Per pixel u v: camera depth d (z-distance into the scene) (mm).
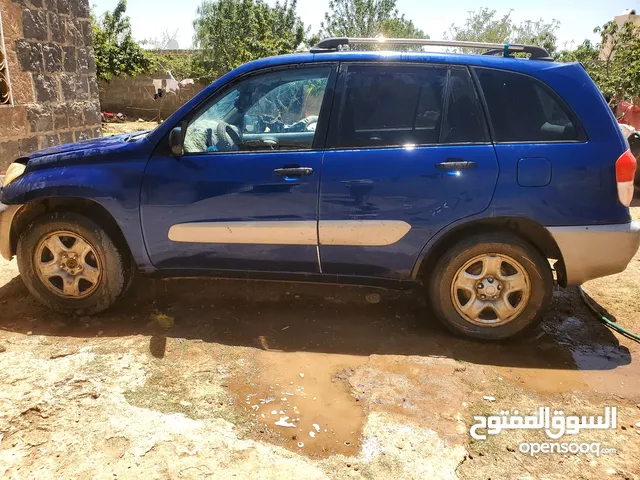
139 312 3959
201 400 2916
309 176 3430
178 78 24156
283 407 2891
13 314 3881
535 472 2461
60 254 3746
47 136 7168
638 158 8258
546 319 4043
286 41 24484
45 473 2359
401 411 2859
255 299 4227
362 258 3539
